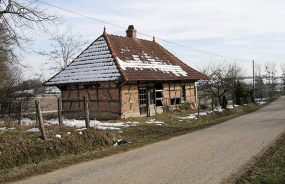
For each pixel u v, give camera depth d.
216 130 12.60
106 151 8.55
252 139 10.11
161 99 19.25
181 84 21.38
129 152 8.45
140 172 6.35
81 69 17.23
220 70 32.06
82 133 9.37
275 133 11.19
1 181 5.85
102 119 16.20
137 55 18.81
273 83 62.56
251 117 17.73
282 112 20.20
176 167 6.72
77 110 17.36
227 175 6.05
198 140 10.19
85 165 7.03
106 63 16.45
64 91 18.17
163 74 18.28
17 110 13.89
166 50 23.52
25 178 6.04
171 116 17.25
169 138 10.77
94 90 16.64
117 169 6.62
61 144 8.41
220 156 7.75
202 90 31.38
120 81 14.62
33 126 10.38
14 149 7.48
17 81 18.09
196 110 20.92
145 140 10.27
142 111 17.30
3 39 15.16
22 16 13.66
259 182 5.52
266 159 7.25
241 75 35.31
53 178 6.00
